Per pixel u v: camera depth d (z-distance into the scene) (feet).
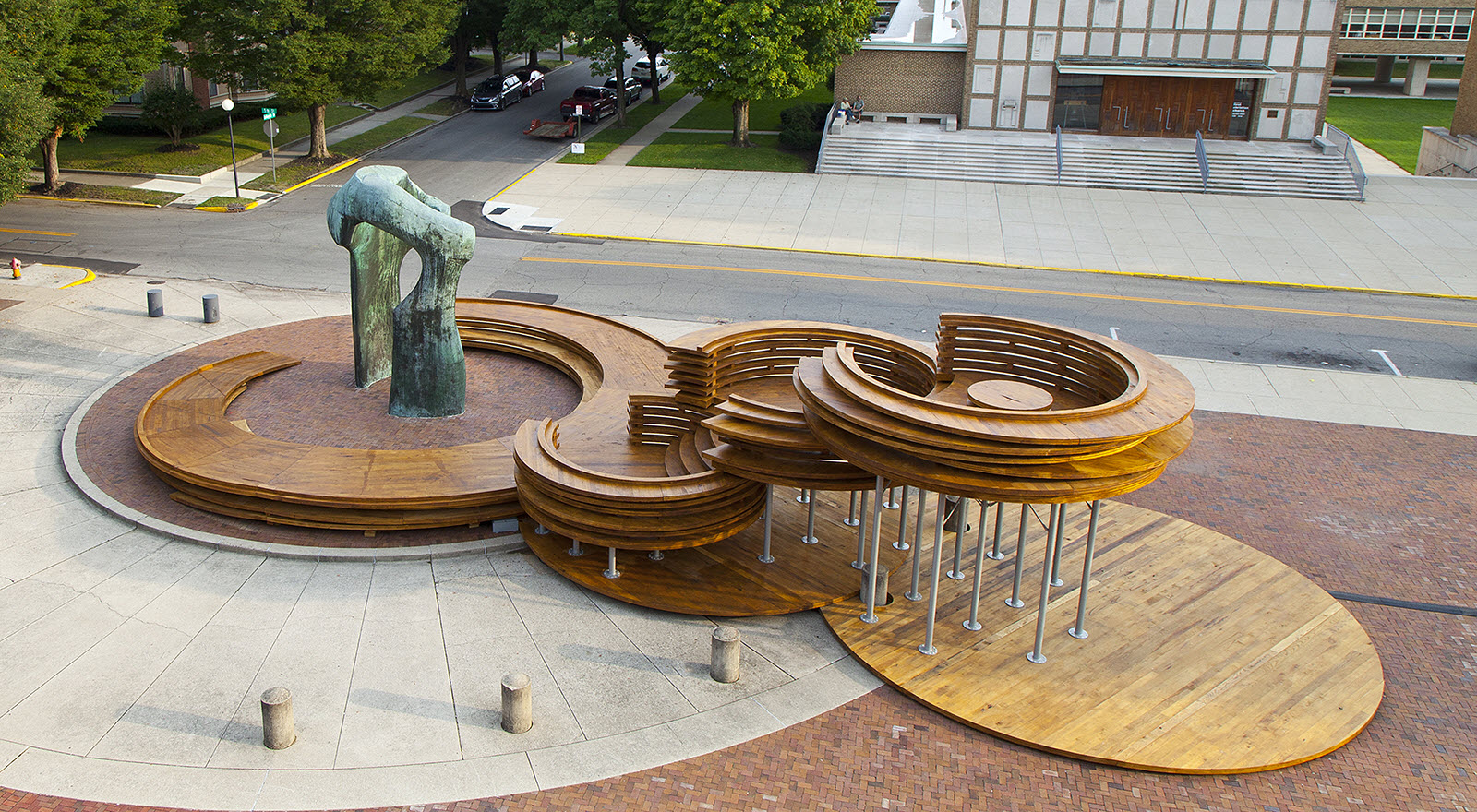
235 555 52.75
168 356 77.71
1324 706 44.06
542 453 54.29
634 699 43.60
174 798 37.27
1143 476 42.80
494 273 105.81
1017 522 58.85
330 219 64.39
